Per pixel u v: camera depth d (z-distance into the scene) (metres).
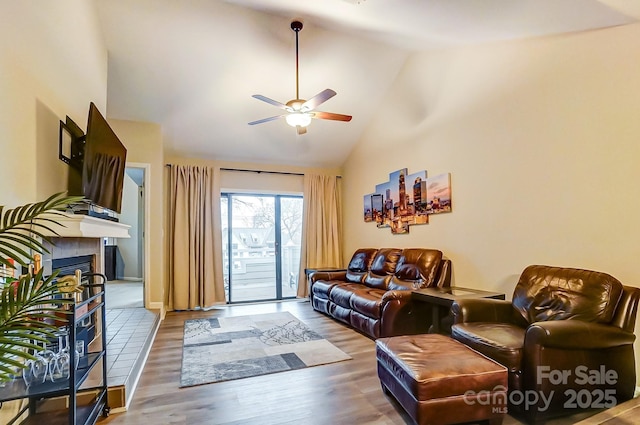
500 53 3.20
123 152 3.20
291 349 3.35
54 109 2.16
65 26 2.34
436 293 3.26
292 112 3.41
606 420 1.79
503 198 3.20
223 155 5.64
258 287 6.12
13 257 1.15
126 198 8.15
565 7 2.22
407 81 4.46
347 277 5.19
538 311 2.48
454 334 2.50
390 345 2.27
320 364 2.95
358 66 4.33
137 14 3.29
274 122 5.08
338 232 6.43
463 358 2.01
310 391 2.44
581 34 2.54
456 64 3.71
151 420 2.07
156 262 4.71
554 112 2.74
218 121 4.87
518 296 2.68
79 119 2.64
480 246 3.46
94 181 2.36
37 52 1.92
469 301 2.69
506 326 2.50
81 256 2.75
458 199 3.73
